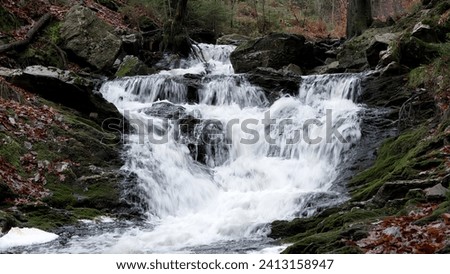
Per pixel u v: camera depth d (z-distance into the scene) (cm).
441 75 1191
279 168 1175
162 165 1137
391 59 1375
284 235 845
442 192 734
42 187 982
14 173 973
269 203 981
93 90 1270
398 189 803
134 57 1695
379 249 580
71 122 1162
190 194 1099
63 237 838
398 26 1698
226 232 877
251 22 2897
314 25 3238
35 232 831
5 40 1534
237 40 2302
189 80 1524
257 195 1034
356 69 1622
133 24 2098
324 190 1049
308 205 943
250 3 3256
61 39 1658
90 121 1220
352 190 991
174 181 1111
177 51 1958
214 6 2445
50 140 1080
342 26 3359
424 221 628
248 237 855
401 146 1039
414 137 1027
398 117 1208
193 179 1128
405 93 1264
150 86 1520
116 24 2011
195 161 1213
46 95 1251
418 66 1343
